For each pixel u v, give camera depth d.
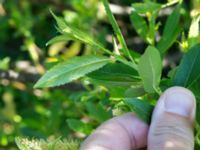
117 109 0.29
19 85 0.53
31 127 0.50
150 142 0.26
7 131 0.51
